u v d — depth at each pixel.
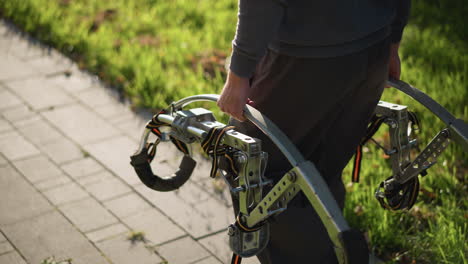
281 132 1.93
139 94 4.95
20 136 4.38
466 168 3.82
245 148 1.99
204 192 3.66
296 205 2.29
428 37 6.04
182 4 7.06
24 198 3.62
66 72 5.40
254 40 1.84
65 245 3.19
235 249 2.16
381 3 2.02
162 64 5.55
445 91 4.75
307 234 2.23
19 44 5.99
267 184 2.10
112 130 4.45
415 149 4.07
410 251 3.04
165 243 3.21
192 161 2.69
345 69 1.96
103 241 3.22
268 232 2.15
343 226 1.76
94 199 3.61
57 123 4.56
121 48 5.76
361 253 1.73
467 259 2.91
